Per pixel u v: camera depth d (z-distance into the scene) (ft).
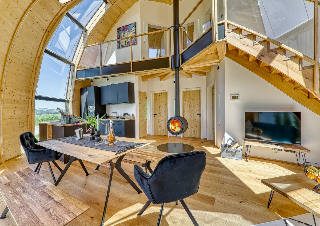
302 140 10.15
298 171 9.02
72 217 3.44
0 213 5.53
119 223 5.02
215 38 8.87
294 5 11.78
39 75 14.57
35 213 3.55
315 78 7.45
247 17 14.96
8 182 5.00
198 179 4.41
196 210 5.63
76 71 18.26
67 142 7.12
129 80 18.84
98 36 19.92
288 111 10.52
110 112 20.17
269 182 5.34
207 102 18.49
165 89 21.24
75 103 19.40
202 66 15.07
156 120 22.30
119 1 18.40
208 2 15.78
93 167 9.84
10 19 9.79
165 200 4.11
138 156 7.08
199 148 14.38
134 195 6.64
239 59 11.98
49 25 13.23
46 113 15.62
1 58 10.52
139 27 19.45
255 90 11.60
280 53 8.32
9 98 11.56
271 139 10.62
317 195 4.46
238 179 8.07
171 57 14.21
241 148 11.09
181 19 20.10
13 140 11.94
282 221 5.01
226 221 5.05
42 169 9.60
